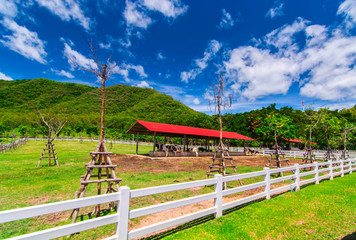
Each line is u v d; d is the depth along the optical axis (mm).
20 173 9055
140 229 3008
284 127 33969
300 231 3881
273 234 3703
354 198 5973
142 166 12766
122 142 41406
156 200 5832
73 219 3699
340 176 9859
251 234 3654
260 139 39500
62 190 6602
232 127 48656
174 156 18938
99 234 3730
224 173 7387
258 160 19219
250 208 4957
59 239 3535
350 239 3643
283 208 4992
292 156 24734
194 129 23109
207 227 3824
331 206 5234
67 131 46844
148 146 36281
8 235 3629
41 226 4020
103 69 4957
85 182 3986
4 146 19750
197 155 20828
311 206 5207
